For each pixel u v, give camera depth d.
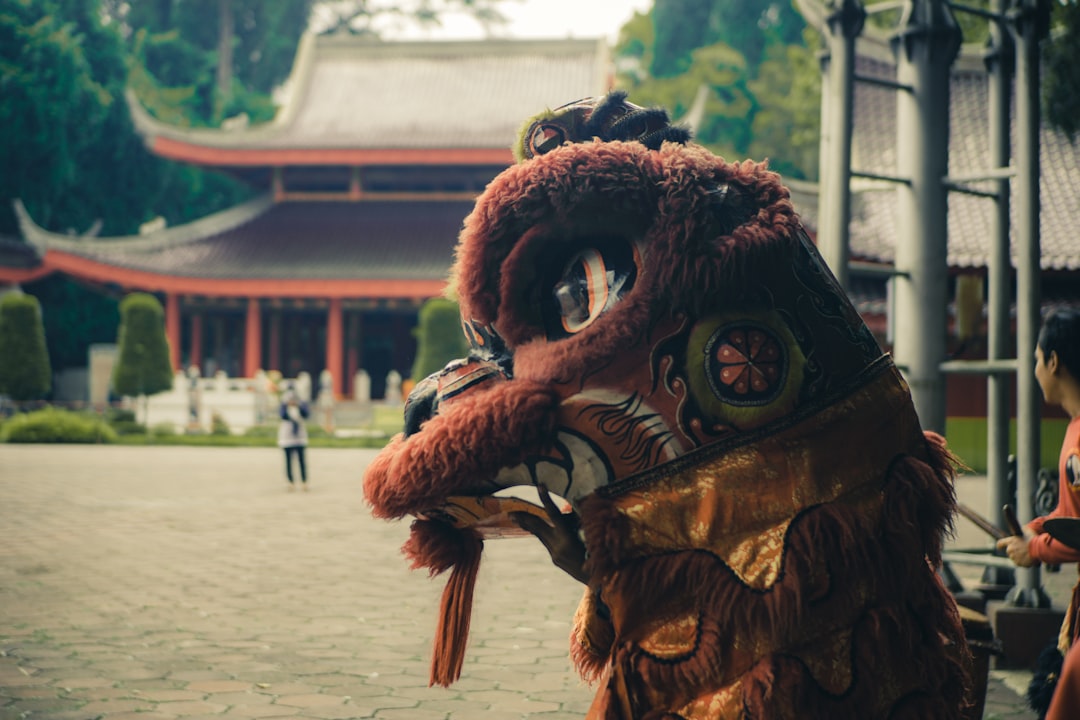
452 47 44.69
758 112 49.66
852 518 1.76
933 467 1.98
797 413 1.80
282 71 62.31
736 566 1.74
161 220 44.81
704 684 1.74
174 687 4.57
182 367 45.09
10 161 36.69
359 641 5.52
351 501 12.99
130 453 22.09
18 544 8.94
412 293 35.03
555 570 7.99
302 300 40.09
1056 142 18.03
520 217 1.79
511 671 4.96
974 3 19.86
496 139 39.47
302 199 39.94
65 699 4.35
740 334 1.78
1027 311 4.99
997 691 4.62
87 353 41.91
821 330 1.84
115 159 40.31
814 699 1.71
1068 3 11.34
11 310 29.33
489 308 1.84
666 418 1.78
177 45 53.38
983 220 17.19
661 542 1.78
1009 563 5.05
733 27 58.09
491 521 1.92
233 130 40.81
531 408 1.75
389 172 40.25
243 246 37.97
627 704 1.77
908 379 5.33
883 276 5.27
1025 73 4.99
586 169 1.76
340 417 34.75
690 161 1.79
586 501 1.81
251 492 14.08
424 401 1.93
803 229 1.88
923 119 5.28
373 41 44.59
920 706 1.78
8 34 36.16
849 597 1.75
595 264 1.79
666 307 1.77
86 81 37.97
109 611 6.20
